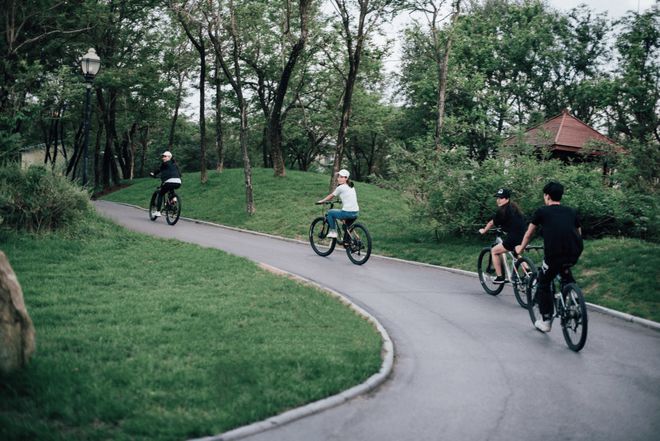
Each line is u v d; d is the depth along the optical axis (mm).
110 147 38156
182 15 23906
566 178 15625
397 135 45250
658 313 8969
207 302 8242
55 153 42156
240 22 25281
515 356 6988
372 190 27469
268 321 7484
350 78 23297
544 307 7859
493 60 38750
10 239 11656
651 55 31578
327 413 5047
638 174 16406
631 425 5000
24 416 4301
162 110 40062
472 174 16141
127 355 5824
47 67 30391
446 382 6016
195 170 58969
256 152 56031
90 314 7148
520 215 9797
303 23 25250
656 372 6461
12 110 16156
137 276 9797
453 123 26281
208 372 5469
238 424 4559
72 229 12922
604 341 7715
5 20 25609
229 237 17422
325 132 42156
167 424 4352
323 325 7641
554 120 30094
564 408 5371
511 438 4707
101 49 33719
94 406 4512
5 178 12820
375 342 7043
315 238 16672
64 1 26969
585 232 15336
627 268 10891
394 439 4621
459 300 10078
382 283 11344
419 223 16656
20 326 5156
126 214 21969
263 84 35969
